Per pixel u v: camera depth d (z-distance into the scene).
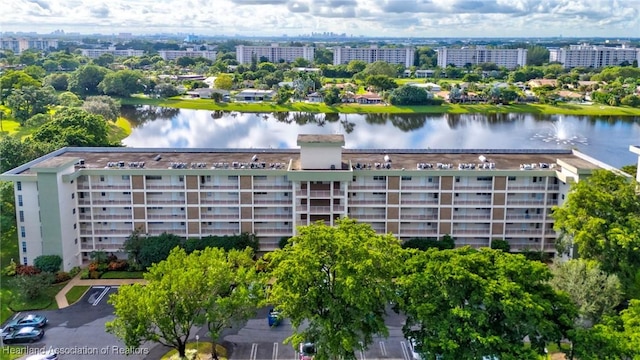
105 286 89.81
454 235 99.38
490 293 55.72
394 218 98.94
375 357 70.25
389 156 109.25
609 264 76.44
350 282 57.59
